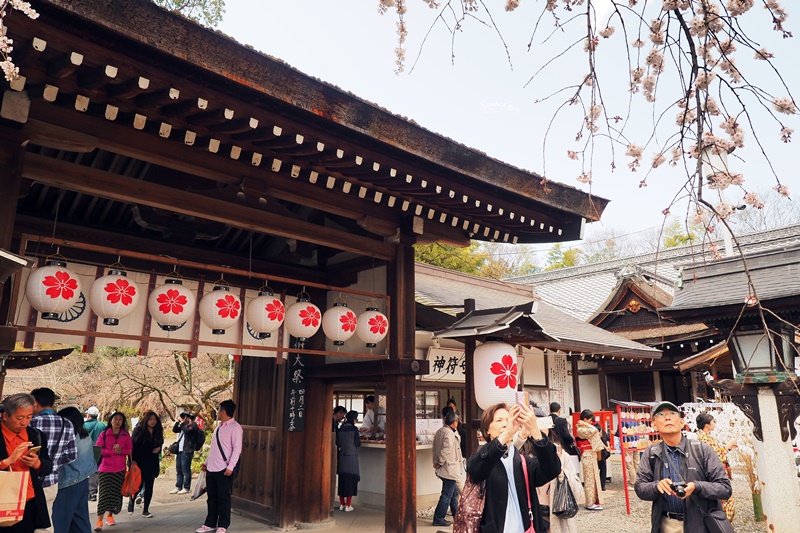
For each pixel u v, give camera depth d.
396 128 4.87
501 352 6.23
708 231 2.15
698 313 6.41
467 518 2.91
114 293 4.48
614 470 12.47
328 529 7.11
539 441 2.86
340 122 4.43
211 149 4.56
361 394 11.15
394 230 6.51
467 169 5.54
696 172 1.97
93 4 3.15
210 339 5.98
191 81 3.85
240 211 5.18
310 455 7.27
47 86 3.56
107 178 4.42
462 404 10.38
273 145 4.68
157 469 8.29
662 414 3.75
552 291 24.66
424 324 9.37
